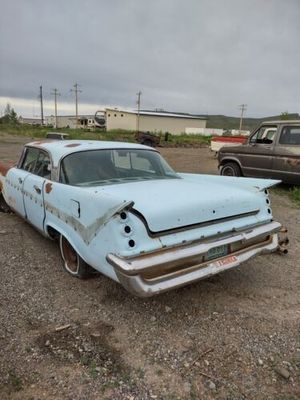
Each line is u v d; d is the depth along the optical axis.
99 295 3.29
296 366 2.41
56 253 4.28
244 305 3.18
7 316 2.91
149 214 2.61
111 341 2.63
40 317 2.91
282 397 2.13
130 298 3.24
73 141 4.43
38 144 4.61
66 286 3.44
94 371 2.31
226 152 9.78
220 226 3.03
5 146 21.81
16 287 3.40
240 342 2.66
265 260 4.24
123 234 2.53
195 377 2.29
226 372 2.34
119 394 2.13
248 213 3.32
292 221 6.14
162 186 3.45
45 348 2.53
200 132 60.28
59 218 3.47
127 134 41.75
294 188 8.58
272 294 3.40
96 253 2.81
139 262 2.50
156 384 2.22
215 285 3.55
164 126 61.53
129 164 4.04
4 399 2.06
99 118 63.75
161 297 3.28
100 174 3.71
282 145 8.38
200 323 2.89
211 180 4.16
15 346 2.54
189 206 2.85
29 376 2.25
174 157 18.88
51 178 3.79
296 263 4.18
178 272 2.71
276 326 2.88
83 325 2.82
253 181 3.77
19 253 4.27
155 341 2.65
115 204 2.58
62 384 2.20
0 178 5.64
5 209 6.15
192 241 2.79
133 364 2.39
